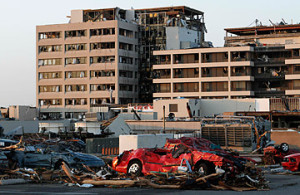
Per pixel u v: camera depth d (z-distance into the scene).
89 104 180.00
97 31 179.88
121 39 177.75
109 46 177.88
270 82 160.00
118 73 176.38
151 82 182.75
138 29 185.00
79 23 182.12
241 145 74.62
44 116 176.12
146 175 35.28
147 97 183.25
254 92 160.25
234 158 34.06
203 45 178.12
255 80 160.75
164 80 165.00
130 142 59.69
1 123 108.25
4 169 36.66
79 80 182.12
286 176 41.38
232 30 190.88
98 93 178.88
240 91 156.88
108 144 78.12
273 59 158.12
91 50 180.38
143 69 183.75
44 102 188.00
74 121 131.75
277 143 65.38
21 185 32.59
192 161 34.31
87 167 37.81
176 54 163.75
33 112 174.00
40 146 48.72
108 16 187.75
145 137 60.88
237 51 157.62
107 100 177.75
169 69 165.12
